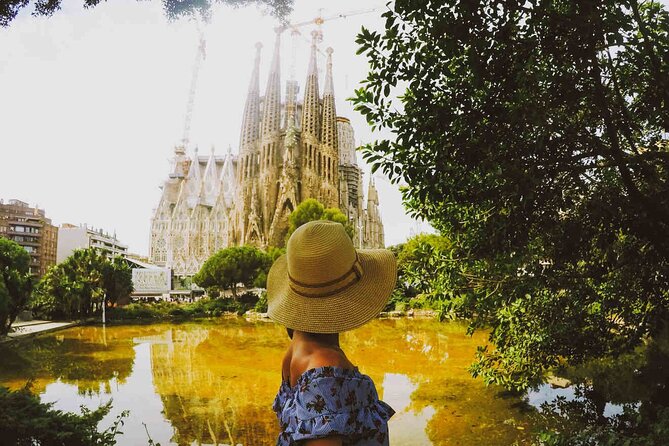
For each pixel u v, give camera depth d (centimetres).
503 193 425
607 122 396
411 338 2625
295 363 118
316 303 119
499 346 788
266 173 11744
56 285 4216
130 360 2109
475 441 869
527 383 797
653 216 392
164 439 977
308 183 11769
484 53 384
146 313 5028
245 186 11862
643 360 1103
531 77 367
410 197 613
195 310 5631
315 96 12356
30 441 489
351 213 13638
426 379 1494
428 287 662
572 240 439
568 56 381
